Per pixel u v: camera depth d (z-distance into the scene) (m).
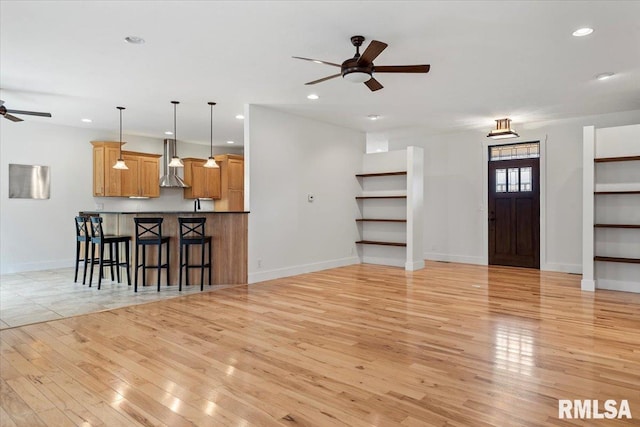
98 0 2.86
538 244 7.09
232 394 2.42
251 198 5.90
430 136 8.35
